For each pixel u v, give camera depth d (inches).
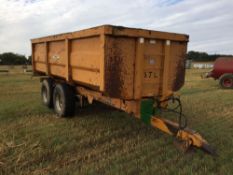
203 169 156.6
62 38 259.3
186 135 168.9
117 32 181.0
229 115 302.0
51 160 171.5
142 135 222.5
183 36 219.5
